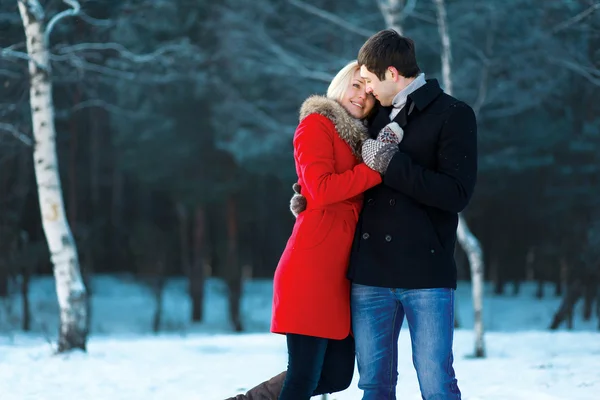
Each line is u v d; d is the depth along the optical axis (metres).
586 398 5.55
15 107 12.12
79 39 13.45
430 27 21.91
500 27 20.89
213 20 24.97
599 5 11.84
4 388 6.85
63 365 8.77
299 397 3.89
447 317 3.72
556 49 14.34
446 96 3.79
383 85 3.85
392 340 3.85
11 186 26.41
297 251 3.94
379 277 3.74
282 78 24.80
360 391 6.29
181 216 37.66
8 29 12.19
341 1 24.38
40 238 35.81
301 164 3.88
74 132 28.30
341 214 3.97
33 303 32.25
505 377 7.23
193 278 33.31
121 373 8.05
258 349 11.67
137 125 27.41
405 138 3.77
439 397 3.68
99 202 44.34
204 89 25.44
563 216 31.45
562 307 24.84
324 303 3.88
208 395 6.42
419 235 3.71
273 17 24.69
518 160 28.14
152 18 19.78
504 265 38.44
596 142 25.38
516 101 21.81
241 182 31.03
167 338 16.27
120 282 42.25
